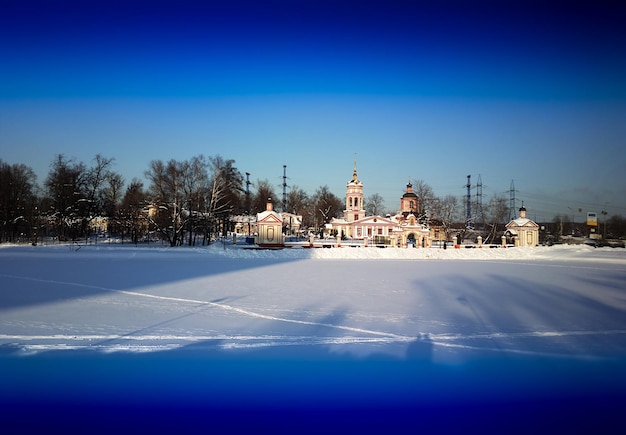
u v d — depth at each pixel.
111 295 21.33
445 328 15.46
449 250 56.12
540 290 24.72
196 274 30.88
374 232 91.88
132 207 76.69
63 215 70.69
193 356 12.23
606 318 17.25
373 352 12.73
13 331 14.43
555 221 113.44
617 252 59.22
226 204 67.69
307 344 13.41
